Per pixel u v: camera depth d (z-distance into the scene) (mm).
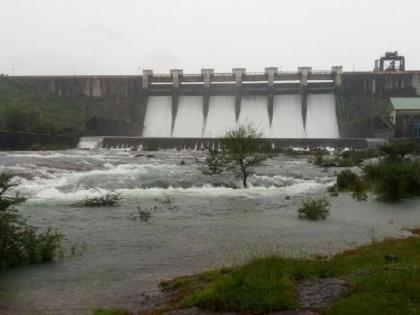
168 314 7496
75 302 8945
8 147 63594
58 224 17000
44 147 70062
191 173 33844
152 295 9023
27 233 12414
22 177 28625
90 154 56906
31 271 11117
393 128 78000
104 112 123812
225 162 30078
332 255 12078
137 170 36500
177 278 9992
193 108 116625
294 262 9633
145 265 11672
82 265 11656
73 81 128000
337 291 7785
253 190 28734
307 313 7031
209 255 12672
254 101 115500
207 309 7535
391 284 7773
